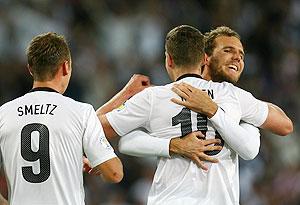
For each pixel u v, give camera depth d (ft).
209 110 31.96
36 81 31.86
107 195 70.79
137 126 33.01
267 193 72.49
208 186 31.96
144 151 32.65
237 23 92.89
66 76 31.96
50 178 30.71
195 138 32.07
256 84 85.61
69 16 89.61
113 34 89.10
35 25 86.94
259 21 94.48
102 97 81.97
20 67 82.53
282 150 78.07
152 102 32.63
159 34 89.04
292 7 96.89
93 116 31.68
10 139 31.14
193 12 92.07
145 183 71.97
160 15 91.04
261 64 90.58
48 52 31.40
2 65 82.07
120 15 90.89
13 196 30.96
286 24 95.81
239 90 33.35
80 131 31.22
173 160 32.42
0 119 31.48
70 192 30.83
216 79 34.19
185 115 32.35
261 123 33.42
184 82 32.76
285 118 34.09
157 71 84.69
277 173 74.79
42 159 30.81
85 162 34.12
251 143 32.19
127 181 72.49
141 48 87.71
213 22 91.91
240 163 72.84
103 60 85.66
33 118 31.17
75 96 80.18
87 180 70.95
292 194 73.31
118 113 32.96
